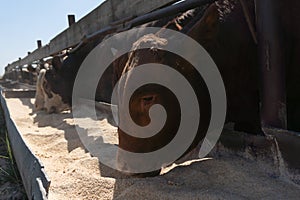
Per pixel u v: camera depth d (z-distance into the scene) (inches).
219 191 103.0
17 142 195.3
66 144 189.3
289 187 101.9
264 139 116.0
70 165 146.1
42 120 288.5
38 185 114.3
